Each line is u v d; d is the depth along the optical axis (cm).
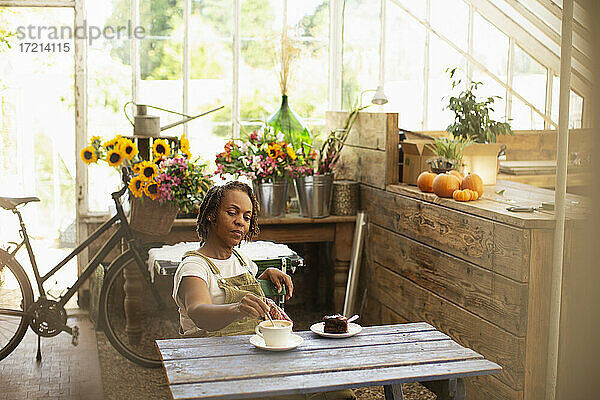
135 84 457
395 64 454
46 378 351
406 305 387
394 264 401
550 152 393
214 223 239
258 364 195
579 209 273
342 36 493
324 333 225
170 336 410
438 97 437
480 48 409
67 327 365
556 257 277
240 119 483
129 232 370
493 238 300
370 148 432
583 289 100
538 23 361
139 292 397
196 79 470
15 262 356
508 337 290
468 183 338
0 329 357
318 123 502
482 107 390
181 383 180
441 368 197
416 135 429
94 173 448
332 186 444
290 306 496
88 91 446
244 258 253
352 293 438
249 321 238
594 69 94
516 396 286
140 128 390
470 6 401
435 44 432
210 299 224
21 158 436
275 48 482
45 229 441
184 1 459
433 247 355
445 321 344
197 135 476
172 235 400
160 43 459
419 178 374
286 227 435
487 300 306
